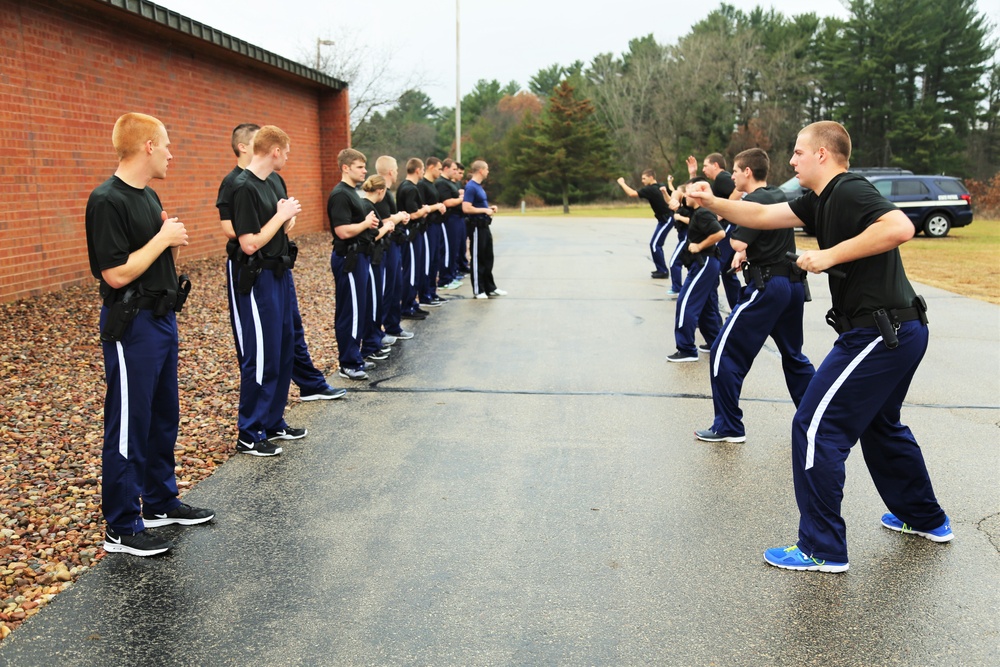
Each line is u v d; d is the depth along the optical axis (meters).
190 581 3.19
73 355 6.35
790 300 4.68
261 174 4.50
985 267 13.91
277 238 4.57
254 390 4.60
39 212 8.21
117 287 3.27
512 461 4.55
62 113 8.57
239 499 4.01
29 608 2.96
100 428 4.86
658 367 6.81
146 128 3.32
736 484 4.23
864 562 3.36
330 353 7.29
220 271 10.81
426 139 56.06
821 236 3.39
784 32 52.78
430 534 3.62
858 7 46.75
